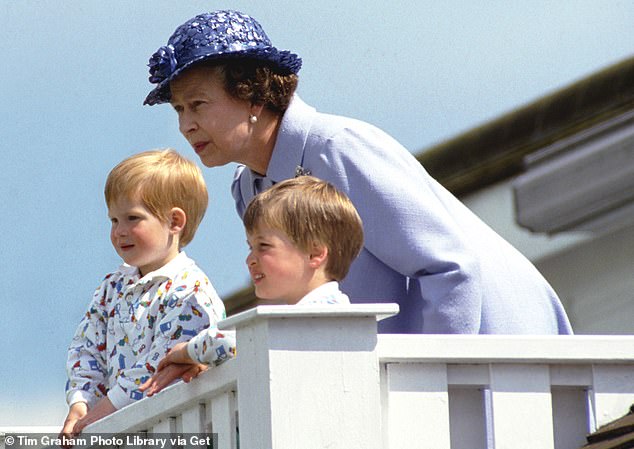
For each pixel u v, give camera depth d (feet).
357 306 42.24
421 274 50.57
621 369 45.39
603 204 113.19
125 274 55.42
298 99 53.52
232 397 45.06
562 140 113.60
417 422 43.65
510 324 51.70
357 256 49.78
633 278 113.09
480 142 113.60
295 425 41.65
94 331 55.42
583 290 112.37
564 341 44.80
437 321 49.90
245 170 55.47
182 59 52.08
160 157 55.83
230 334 45.68
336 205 47.44
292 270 46.93
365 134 52.01
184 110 53.01
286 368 41.83
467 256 50.29
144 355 53.42
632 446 42.73
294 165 52.49
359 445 41.93
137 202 54.65
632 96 111.96
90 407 54.24
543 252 112.98
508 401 44.50
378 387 42.32
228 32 52.21
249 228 47.57
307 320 42.19
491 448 44.83
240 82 52.19
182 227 55.47
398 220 50.49
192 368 46.68
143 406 48.91
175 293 53.62
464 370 44.47
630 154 112.68
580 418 45.78
